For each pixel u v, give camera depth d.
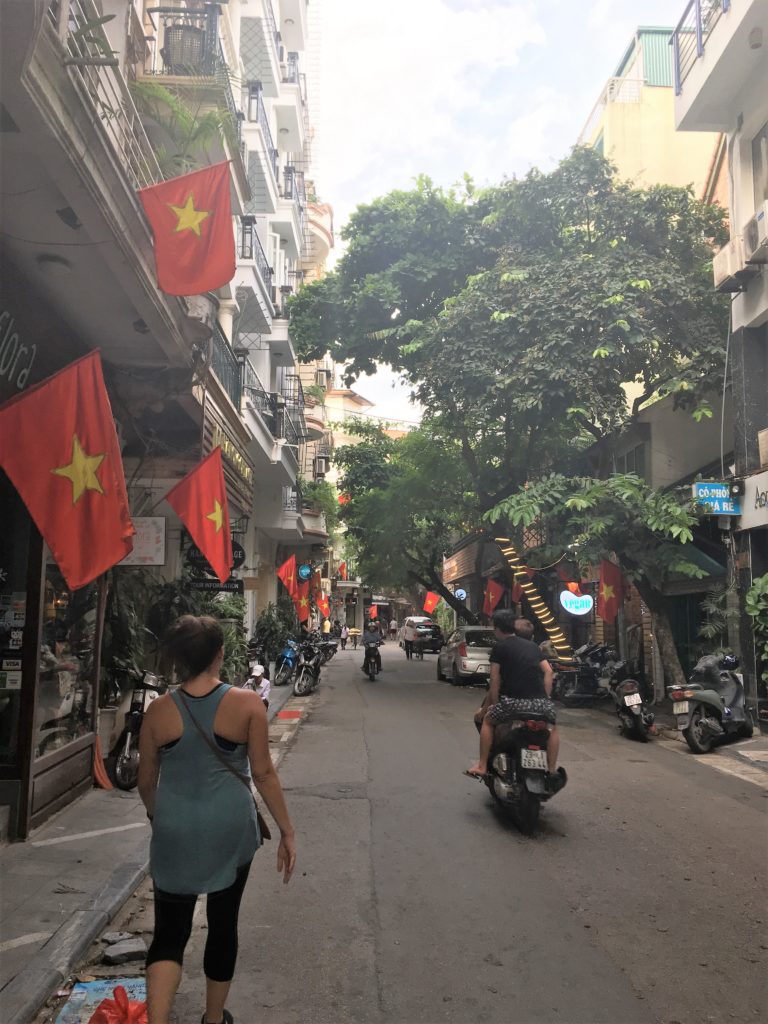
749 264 12.02
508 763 6.81
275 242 21.25
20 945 4.13
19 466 5.11
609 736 12.05
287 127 21.52
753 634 12.28
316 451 34.50
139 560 8.49
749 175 12.90
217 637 3.29
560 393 14.19
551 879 5.42
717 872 5.59
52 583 6.68
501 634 7.32
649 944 4.34
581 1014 3.59
